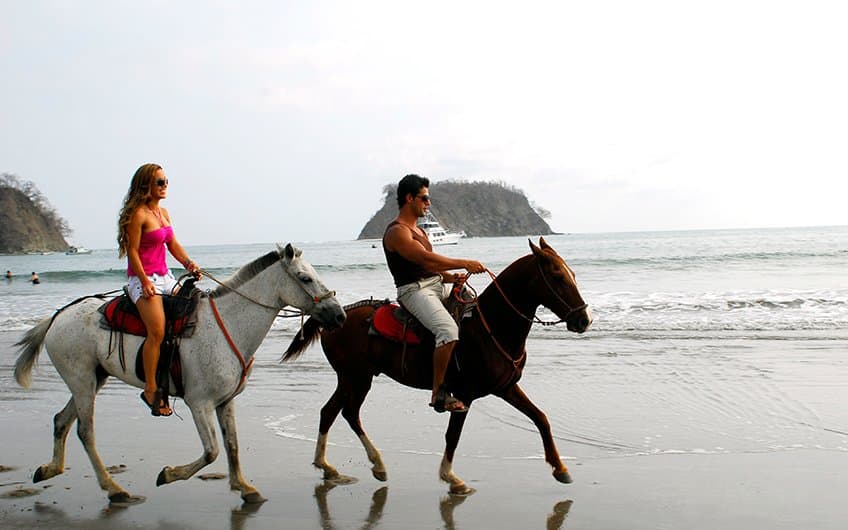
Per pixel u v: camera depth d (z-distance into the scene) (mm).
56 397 10711
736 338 14031
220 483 6664
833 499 5898
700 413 8820
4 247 148750
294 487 6516
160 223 6023
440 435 8195
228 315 5934
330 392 10633
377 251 97188
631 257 44000
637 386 10273
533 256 6164
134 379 5957
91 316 6074
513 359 6215
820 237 88938
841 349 12523
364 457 7457
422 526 5535
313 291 5906
